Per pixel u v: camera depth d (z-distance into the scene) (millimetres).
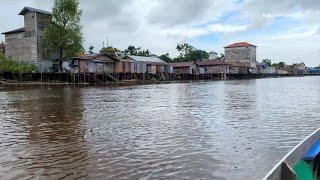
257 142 11031
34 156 9797
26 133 13102
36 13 57500
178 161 9078
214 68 91812
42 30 58438
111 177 7969
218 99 26906
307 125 14016
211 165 8695
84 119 16453
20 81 57312
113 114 18172
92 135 12531
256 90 38875
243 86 49312
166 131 13094
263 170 8273
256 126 13891
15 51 60125
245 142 11047
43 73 56375
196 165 8711
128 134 12625
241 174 8016
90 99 27438
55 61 60062
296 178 4121
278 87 45781
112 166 8758
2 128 14250
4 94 33406
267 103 23219
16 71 57156
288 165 4199
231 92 35531
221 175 7973
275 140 11289
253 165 8664
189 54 107062
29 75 57438
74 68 57125
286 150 10016
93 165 8867
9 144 11312
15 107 21953
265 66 122125
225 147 10438
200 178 7801
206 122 15062
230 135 12164
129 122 15367
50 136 12461
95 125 14688
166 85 53188
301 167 4953
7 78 59500
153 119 16188
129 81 62719
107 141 11508
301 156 5145
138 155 9719
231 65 95188
